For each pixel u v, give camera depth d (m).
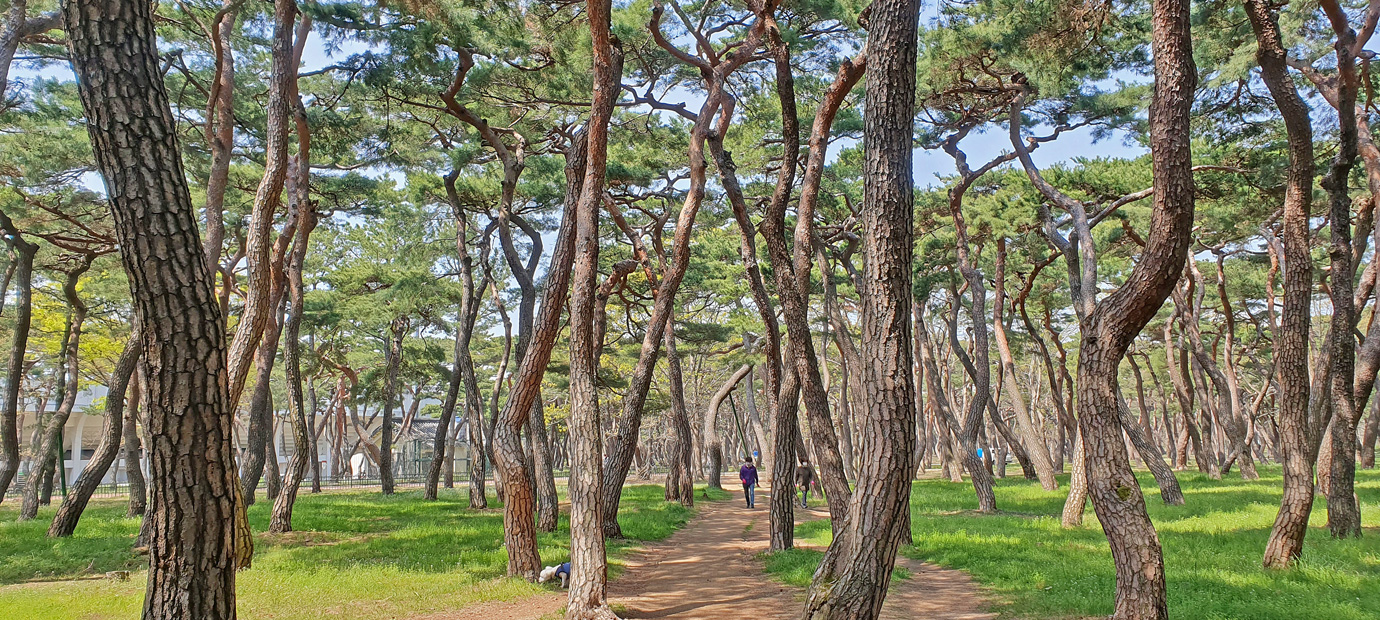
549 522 14.43
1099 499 6.43
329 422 52.94
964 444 19.30
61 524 13.98
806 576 9.34
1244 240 26.17
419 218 23.92
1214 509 16.53
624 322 31.48
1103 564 9.59
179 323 4.29
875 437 5.28
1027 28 12.67
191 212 4.43
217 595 4.31
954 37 14.45
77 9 4.26
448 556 11.49
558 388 39.72
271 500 25.75
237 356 10.09
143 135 4.28
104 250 18.38
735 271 23.86
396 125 17.53
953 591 8.77
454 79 14.27
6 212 17.05
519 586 9.03
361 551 12.16
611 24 12.60
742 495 30.00
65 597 8.24
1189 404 31.05
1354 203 17.72
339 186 19.45
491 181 19.27
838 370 45.50
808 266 10.31
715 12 13.81
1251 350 36.00
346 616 7.53
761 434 35.47
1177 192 6.36
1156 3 6.66
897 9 5.60
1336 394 11.16
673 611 8.05
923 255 24.55
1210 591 7.80
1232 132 15.99
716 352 33.16
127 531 14.98
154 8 10.14
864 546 5.17
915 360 38.31
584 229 8.51
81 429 52.22
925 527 14.98
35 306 25.05
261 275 10.45
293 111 12.02
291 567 10.46
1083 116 17.44
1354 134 10.54
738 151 17.98
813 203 10.21
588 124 8.84
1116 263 25.42
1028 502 20.28
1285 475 9.38
